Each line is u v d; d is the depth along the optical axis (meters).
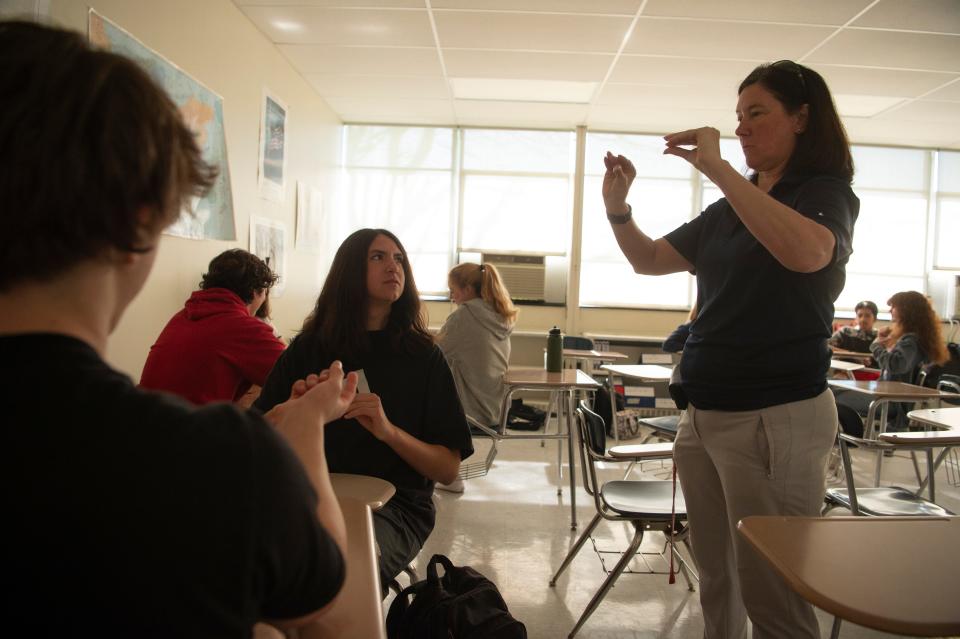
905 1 3.25
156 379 2.03
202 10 3.18
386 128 6.04
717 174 1.06
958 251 6.06
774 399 1.16
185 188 0.41
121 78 0.37
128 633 0.33
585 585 2.32
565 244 6.04
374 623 0.66
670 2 3.38
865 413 3.71
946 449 3.18
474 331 3.00
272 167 4.21
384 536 1.32
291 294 4.72
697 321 1.30
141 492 0.33
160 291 2.87
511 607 2.13
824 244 1.00
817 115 1.17
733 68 4.25
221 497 0.35
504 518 2.99
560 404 3.32
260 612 0.40
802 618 1.15
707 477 1.33
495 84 4.85
